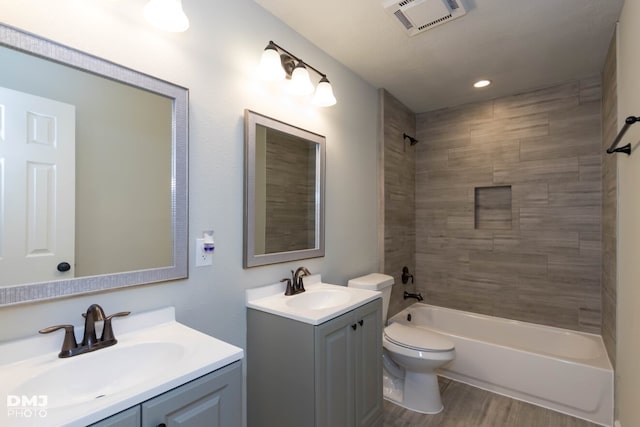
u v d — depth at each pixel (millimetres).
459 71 2432
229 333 1542
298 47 1938
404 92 2846
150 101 1254
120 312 1151
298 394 1431
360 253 2555
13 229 946
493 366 2344
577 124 2578
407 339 2182
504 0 1636
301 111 1967
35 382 868
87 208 1096
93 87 1108
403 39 2004
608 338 2158
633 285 1510
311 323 1382
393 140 2945
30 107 979
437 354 2031
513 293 2863
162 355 1087
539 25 1854
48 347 984
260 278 1710
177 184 1318
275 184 1796
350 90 2418
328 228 2213
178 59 1335
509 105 2895
